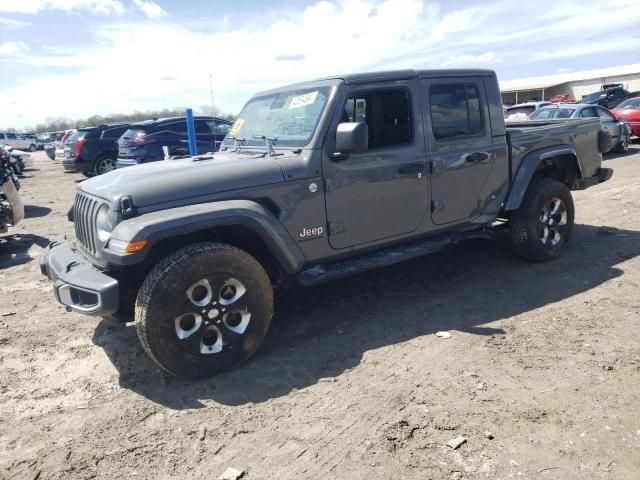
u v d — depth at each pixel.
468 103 4.71
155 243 3.15
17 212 7.69
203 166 3.73
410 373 3.39
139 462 2.65
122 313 3.60
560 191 5.30
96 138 15.25
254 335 3.55
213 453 2.70
